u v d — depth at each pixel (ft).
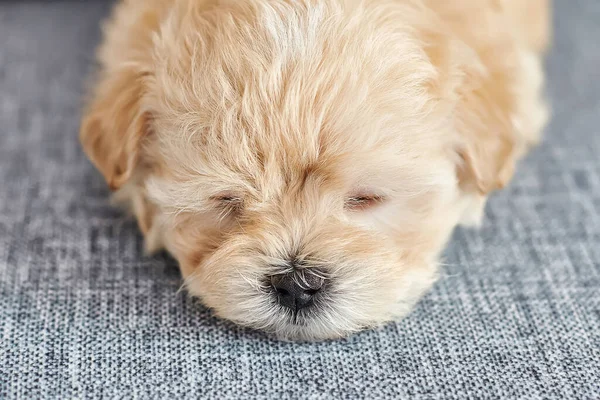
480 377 0.96
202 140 0.97
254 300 0.98
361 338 1.00
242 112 0.96
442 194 1.03
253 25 0.98
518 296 1.05
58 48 1.39
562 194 1.18
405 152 0.98
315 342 1.00
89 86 1.25
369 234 1.00
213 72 0.97
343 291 0.98
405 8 1.02
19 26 1.43
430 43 1.02
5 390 0.94
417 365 0.97
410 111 0.98
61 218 1.13
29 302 1.03
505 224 1.14
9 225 1.12
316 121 0.95
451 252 1.10
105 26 1.24
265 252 0.97
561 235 1.12
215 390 0.95
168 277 1.06
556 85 1.36
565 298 1.04
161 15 1.07
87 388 0.95
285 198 0.97
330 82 0.96
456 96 1.03
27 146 1.23
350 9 0.99
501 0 1.18
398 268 1.01
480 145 1.05
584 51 1.43
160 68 1.01
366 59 0.97
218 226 1.01
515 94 1.10
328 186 0.97
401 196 1.01
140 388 0.95
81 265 1.07
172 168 1.01
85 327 1.00
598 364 0.97
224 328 1.01
